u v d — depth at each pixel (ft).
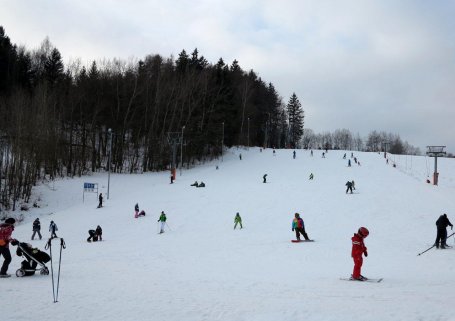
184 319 23.53
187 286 34.68
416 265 47.78
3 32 323.57
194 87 261.24
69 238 87.40
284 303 27.27
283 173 195.72
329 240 72.59
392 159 245.86
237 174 197.16
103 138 241.35
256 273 43.70
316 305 26.45
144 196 144.15
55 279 37.81
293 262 52.31
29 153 160.86
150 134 231.50
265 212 108.58
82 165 207.21
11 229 39.58
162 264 50.85
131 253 61.98
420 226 87.25
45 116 178.50
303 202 121.49
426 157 256.52
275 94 437.99
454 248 61.52
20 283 35.22
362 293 30.78
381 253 58.49
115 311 25.41
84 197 157.79
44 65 300.81
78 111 217.97
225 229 89.92
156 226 96.32
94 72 233.55
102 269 45.62
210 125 255.91
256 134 382.22
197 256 58.44
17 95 187.32
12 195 155.74
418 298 28.27
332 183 160.76
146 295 30.42
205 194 140.46
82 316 24.20
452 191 142.20
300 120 469.57
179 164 246.88
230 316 24.04
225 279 39.04
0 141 158.61
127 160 243.19
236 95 313.32
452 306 25.31
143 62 282.97
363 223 91.15
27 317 23.82
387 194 134.10
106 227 98.78
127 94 236.02
